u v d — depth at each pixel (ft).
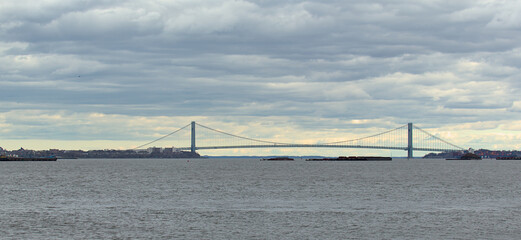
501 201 264.93
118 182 408.87
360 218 205.67
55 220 200.13
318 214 215.51
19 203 254.68
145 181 420.77
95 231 179.42
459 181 422.82
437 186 364.79
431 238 169.78
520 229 183.42
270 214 215.51
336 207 237.86
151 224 192.03
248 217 207.62
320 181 418.31
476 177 489.67
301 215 212.64
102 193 307.99
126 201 263.08
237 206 241.14
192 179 449.06
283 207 237.66
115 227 186.29
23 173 580.30
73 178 469.57
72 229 182.39
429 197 284.00
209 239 168.45
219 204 248.93
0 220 199.52
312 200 266.77
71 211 224.12
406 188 344.69
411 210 228.02
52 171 641.81
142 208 233.96
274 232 178.50
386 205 245.86
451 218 205.87
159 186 362.74
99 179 452.35
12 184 386.93
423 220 201.16
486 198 279.90
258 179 447.42
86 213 218.38
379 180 433.48
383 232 178.40
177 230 181.37
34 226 187.62
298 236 172.45
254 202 257.75
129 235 173.37
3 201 263.90
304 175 524.52
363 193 306.76
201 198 276.82
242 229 183.01
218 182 405.39
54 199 273.54
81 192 315.17
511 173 584.81
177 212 221.05
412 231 180.14
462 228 185.16
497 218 205.98
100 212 221.25
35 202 259.39
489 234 175.42
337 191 319.88
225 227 186.39
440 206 242.58
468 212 222.07
